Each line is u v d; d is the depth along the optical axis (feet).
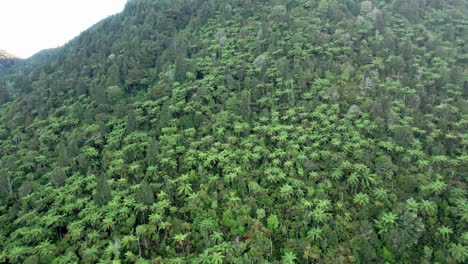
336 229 173.99
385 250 165.27
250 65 308.60
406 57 301.63
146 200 194.39
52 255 171.53
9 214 206.59
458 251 157.28
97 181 209.26
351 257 159.53
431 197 186.70
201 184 206.18
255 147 224.74
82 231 181.68
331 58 303.07
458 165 203.92
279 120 254.27
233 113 257.14
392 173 200.64
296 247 169.17
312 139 229.45
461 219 170.91
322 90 269.03
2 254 173.58
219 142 232.73
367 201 185.06
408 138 219.20
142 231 174.60
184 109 266.98
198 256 165.99
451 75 273.33
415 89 262.88
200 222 180.14
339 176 198.49
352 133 226.38
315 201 186.39
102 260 160.35
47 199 209.97
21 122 315.37
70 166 240.73
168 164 221.46
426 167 202.18
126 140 249.75
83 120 293.23
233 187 206.59
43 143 279.08
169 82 309.83
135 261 164.96
